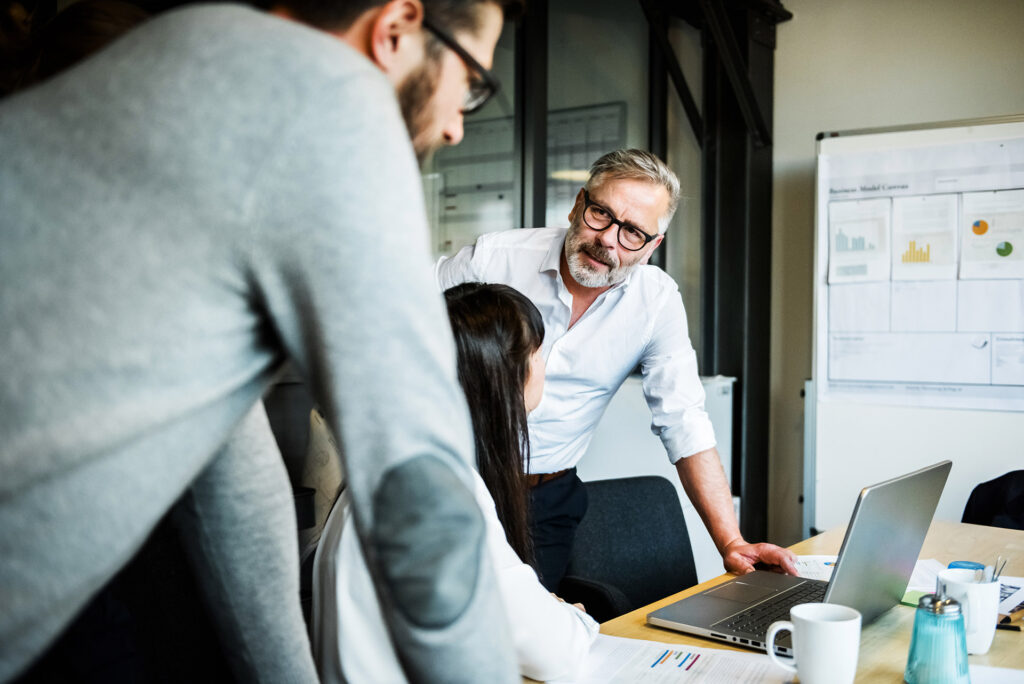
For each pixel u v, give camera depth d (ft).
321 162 1.81
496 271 7.86
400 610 1.89
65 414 1.75
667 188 7.00
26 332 1.76
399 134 1.99
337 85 1.86
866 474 12.32
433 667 1.92
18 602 1.78
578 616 4.47
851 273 12.34
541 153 11.15
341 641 3.37
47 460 1.75
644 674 4.15
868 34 13.53
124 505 1.84
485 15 2.27
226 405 2.00
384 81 2.01
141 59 1.86
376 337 1.86
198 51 1.84
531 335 4.82
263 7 2.19
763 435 14.23
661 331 7.55
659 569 7.31
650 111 13.71
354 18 2.14
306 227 1.82
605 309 7.48
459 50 2.22
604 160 7.10
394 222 1.90
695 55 14.16
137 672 2.75
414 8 2.13
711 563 12.62
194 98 1.79
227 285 1.86
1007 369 11.44
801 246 14.14
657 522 7.44
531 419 7.45
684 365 7.57
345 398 1.87
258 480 2.84
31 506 1.76
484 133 11.04
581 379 7.54
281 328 1.93
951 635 3.91
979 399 11.60
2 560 1.76
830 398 12.54
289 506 3.01
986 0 12.64
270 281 1.86
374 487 1.87
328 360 1.86
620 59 12.98
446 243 10.75
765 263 14.20
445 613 1.88
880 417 12.21
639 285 7.48
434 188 10.61
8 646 1.82
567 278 7.54
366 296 1.84
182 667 2.89
